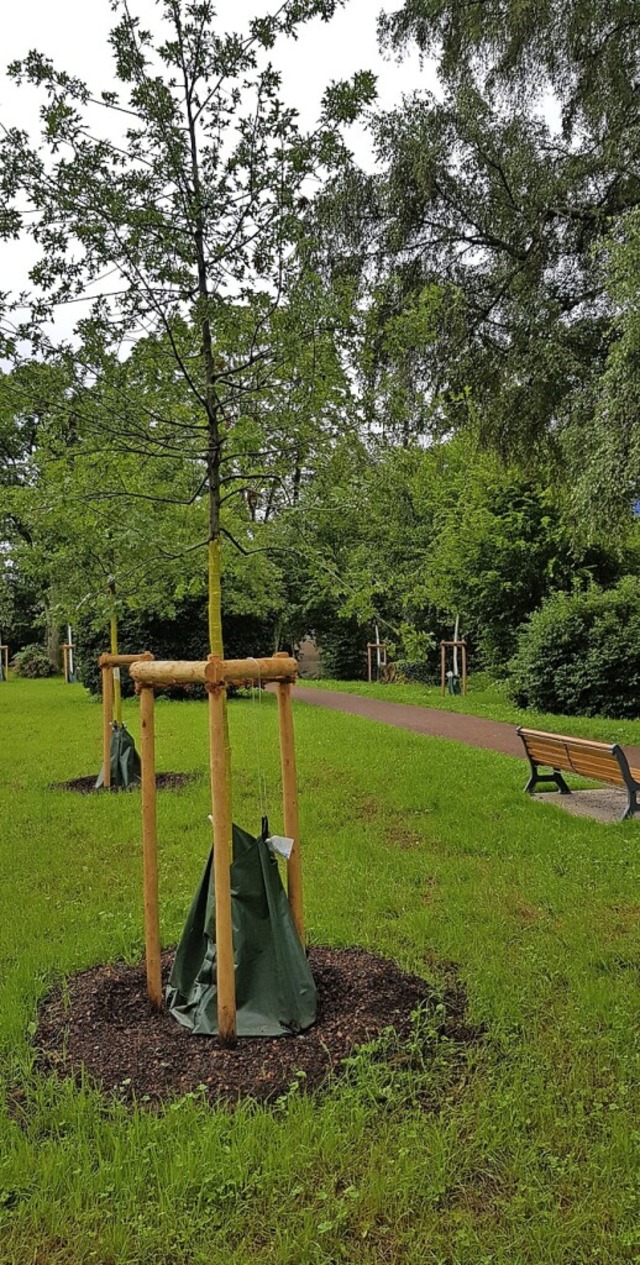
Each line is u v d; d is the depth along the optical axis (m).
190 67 3.66
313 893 5.39
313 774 9.65
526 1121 2.89
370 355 4.21
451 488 22.84
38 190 3.63
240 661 3.53
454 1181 2.63
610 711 16.66
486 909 5.00
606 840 6.57
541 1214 2.47
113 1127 2.87
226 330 3.82
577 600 17.31
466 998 3.84
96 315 3.87
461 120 13.34
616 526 11.34
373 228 14.05
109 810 8.03
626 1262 2.31
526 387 13.66
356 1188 2.59
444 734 14.16
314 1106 3.00
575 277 13.99
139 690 3.77
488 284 14.07
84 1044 3.48
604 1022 3.58
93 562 5.49
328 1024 3.57
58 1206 2.55
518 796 8.32
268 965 3.60
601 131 13.12
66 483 4.39
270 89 3.70
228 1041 3.40
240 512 5.34
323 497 4.40
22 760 11.41
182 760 10.90
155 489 4.73
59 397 3.92
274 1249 2.37
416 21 13.71
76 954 4.45
